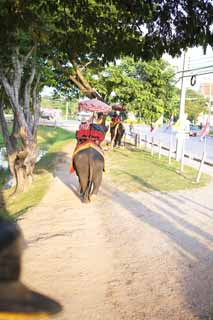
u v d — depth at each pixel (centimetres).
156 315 510
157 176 1598
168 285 601
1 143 3219
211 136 5062
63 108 8788
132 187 1359
